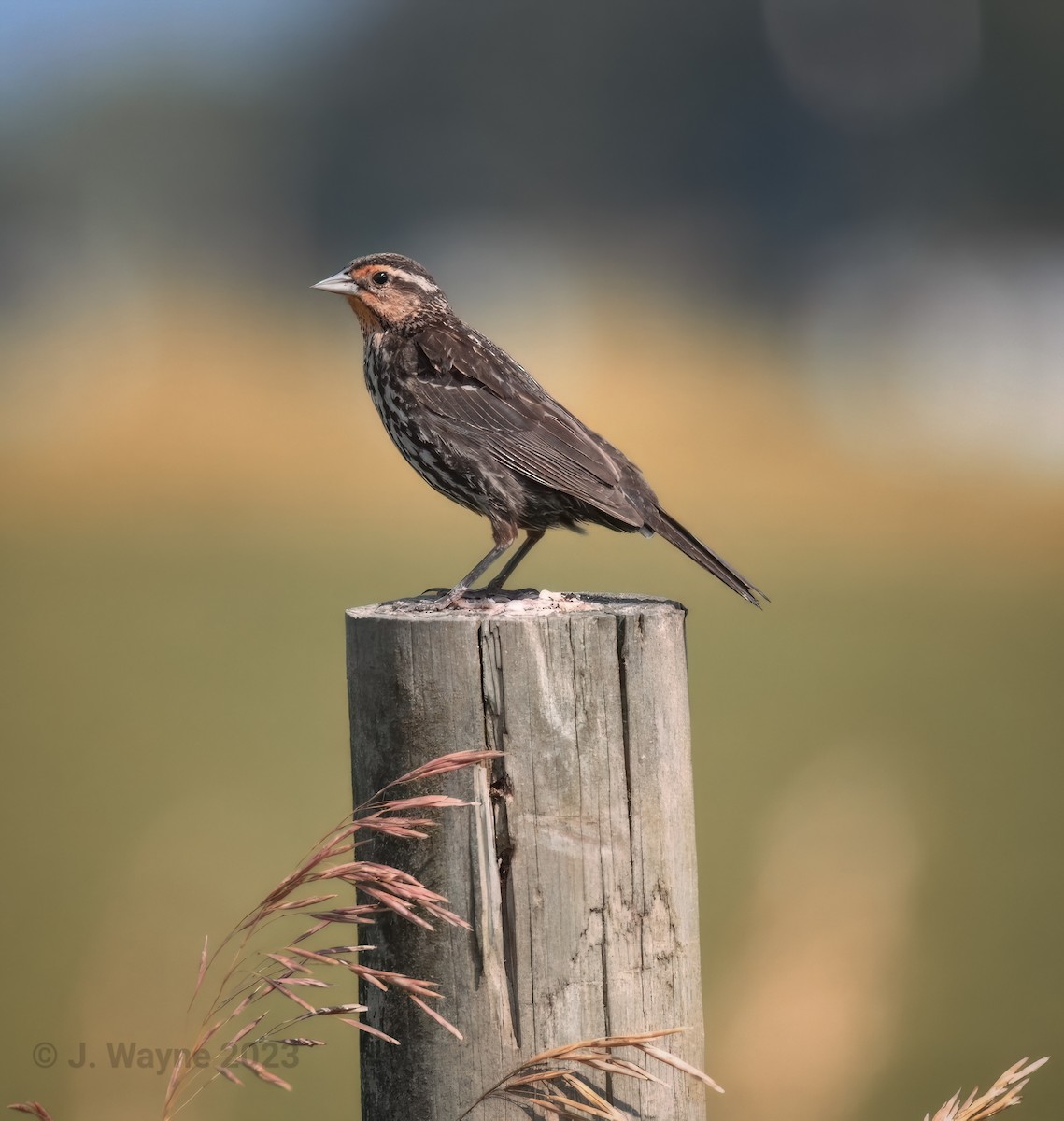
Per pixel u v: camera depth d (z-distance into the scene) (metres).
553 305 39.34
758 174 55.84
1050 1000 8.49
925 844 10.08
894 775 11.15
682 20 56.12
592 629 4.62
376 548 18.83
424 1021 4.63
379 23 59.50
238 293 37.78
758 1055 7.67
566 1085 4.59
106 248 47.25
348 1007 4.36
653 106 57.19
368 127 59.19
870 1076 7.80
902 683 13.75
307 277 52.72
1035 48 50.88
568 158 57.88
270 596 16.28
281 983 4.31
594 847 4.62
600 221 57.03
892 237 51.91
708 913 8.97
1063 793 10.85
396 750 4.69
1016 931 9.07
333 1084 8.11
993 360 33.84
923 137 53.28
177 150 57.28
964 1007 8.49
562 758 4.61
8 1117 6.48
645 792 4.65
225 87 59.66
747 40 55.84
